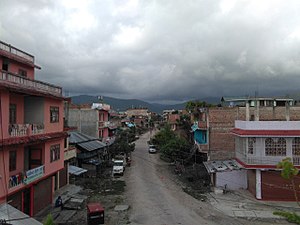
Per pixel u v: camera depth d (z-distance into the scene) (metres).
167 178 39.97
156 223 23.00
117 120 83.81
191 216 24.75
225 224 23.08
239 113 39.09
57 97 24.89
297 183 29.41
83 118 52.38
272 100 43.47
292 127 30.02
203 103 60.06
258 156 30.05
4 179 17.94
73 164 38.84
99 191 32.56
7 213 16.36
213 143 39.19
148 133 121.62
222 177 33.91
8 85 17.67
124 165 46.62
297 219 17.05
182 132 58.72
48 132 24.05
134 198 29.91
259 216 24.91
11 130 18.70
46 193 25.48
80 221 22.81
